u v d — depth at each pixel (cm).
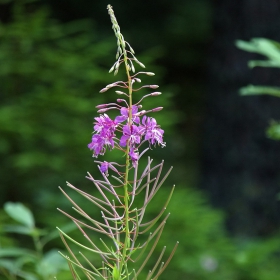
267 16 934
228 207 952
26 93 875
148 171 274
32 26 852
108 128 266
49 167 847
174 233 741
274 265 742
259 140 940
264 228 933
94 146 267
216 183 975
